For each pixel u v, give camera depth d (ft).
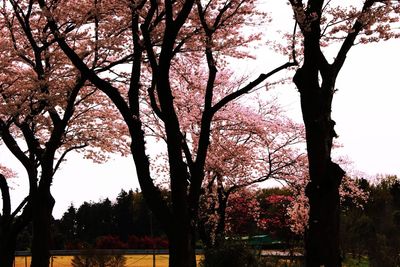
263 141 73.31
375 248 64.85
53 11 49.44
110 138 67.21
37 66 54.13
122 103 38.68
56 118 54.49
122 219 268.62
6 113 53.78
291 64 40.40
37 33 58.75
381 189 130.82
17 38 61.11
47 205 53.31
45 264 52.44
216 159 69.41
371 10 35.65
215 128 68.80
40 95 51.01
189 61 60.85
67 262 120.98
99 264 83.10
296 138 72.90
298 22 34.99
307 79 35.37
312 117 34.88
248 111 70.85
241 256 53.06
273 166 74.43
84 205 280.92
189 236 36.70
